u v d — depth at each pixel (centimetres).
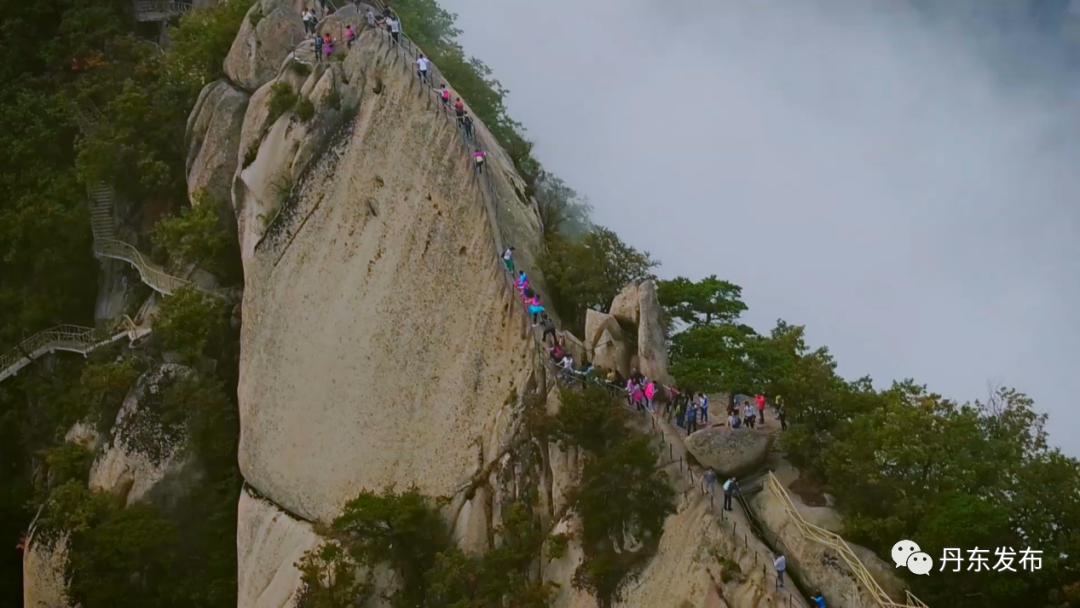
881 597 6425
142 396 8912
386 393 7900
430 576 7381
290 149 8344
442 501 7625
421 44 9431
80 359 9800
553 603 6994
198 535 8744
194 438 8781
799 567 6612
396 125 8081
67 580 8688
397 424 7850
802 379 7200
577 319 7806
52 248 9944
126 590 8662
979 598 6531
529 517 7262
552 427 7181
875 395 7256
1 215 10106
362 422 7950
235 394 8888
